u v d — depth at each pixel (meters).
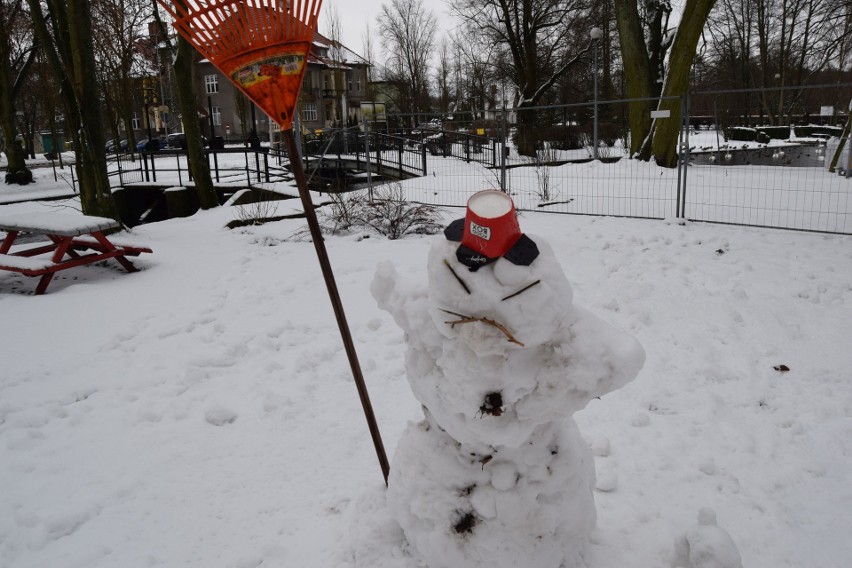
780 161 20.08
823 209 10.76
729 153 20.11
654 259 7.68
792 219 10.00
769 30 44.91
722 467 3.52
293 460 3.81
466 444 2.30
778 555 2.86
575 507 2.38
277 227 11.33
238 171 26.69
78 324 6.44
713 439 3.79
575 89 37.50
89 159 11.12
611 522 3.04
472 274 1.95
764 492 3.30
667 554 2.79
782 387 4.41
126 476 3.72
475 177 17.44
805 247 8.12
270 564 2.91
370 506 2.98
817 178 14.89
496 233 1.90
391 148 25.12
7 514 3.41
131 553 3.08
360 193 12.55
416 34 54.97
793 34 43.03
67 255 8.91
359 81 71.12
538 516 2.29
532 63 32.81
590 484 2.56
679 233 9.17
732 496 3.27
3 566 3.02
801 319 5.57
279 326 5.97
